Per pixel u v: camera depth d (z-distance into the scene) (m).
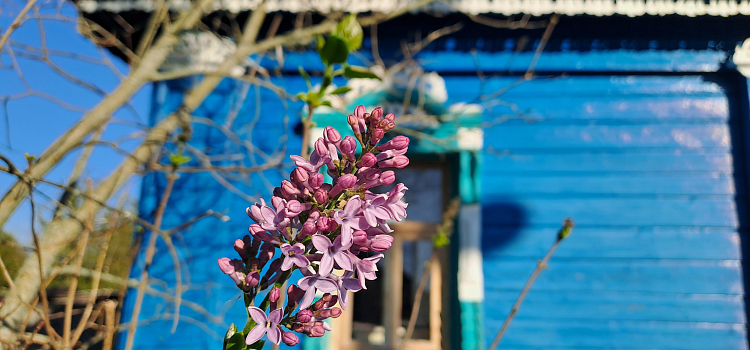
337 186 0.94
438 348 4.27
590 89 4.57
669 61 4.51
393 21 4.61
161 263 4.19
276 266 0.96
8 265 2.25
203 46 4.55
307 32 3.32
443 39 4.64
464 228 4.24
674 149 4.44
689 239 4.26
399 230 4.48
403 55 4.64
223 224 4.32
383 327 4.34
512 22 4.45
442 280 4.39
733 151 4.42
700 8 4.21
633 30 4.52
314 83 4.61
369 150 1.05
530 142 4.48
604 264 4.24
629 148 4.45
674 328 4.12
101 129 2.15
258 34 4.64
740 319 4.13
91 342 2.00
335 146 1.03
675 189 4.36
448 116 4.27
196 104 3.09
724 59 4.48
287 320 0.94
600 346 4.11
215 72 2.89
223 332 4.12
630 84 4.57
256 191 4.37
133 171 2.52
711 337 4.11
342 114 4.42
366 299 4.41
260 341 0.91
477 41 4.64
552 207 4.36
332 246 0.91
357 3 4.26
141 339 4.02
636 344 4.10
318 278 0.90
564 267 4.24
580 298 4.19
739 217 4.30
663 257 4.23
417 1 3.83
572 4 4.25
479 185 4.33
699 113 4.49
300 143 4.48
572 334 4.13
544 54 4.60
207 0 2.92
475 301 4.12
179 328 4.08
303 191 0.97
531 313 4.16
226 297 4.20
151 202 4.31
